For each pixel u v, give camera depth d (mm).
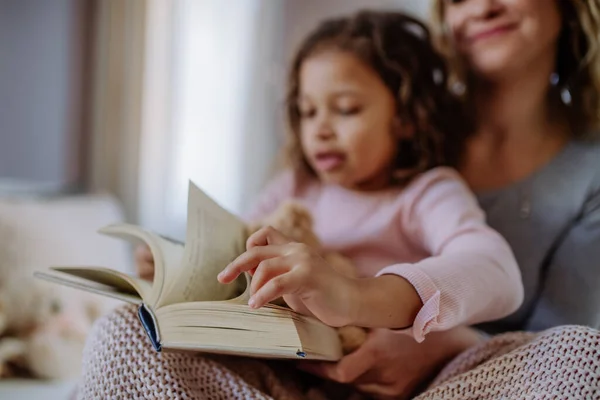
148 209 1813
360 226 931
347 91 917
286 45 1794
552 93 976
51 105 1783
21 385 984
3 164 1787
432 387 640
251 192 1802
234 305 557
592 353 568
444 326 603
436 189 894
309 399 696
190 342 521
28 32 1776
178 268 623
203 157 1839
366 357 685
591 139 947
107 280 648
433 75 1016
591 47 905
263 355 565
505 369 597
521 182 960
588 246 894
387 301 579
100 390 602
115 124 1789
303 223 843
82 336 1053
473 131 1021
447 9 993
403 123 960
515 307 709
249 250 565
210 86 1840
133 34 1778
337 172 944
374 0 1615
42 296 1090
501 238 765
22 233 1196
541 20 886
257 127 1806
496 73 938
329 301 540
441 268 639
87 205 1345
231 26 1837
